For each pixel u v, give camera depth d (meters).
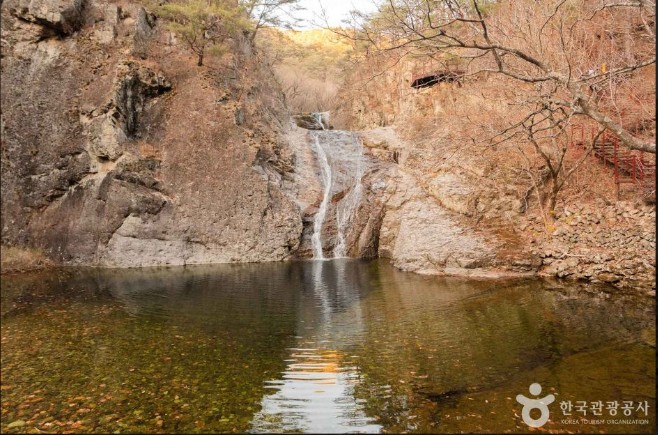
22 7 17.50
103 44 18.48
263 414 5.43
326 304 10.75
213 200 17.22
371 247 18.28
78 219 15.95
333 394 5.96
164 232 16.42
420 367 6.81
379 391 6.03
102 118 16.48
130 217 16.06
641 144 6.07
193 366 6.96
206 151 17.86
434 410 5.49
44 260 15.43
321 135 24.20
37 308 10.34
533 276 13.05
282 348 7.75
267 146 20.23
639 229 12.92
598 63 13.60
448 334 8.34
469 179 17.94
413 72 24.81
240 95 21.09
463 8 7.14
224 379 6.46
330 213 19.61
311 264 16.66
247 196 17.55
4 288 12.29
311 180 21.14
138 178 16.52
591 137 16.27
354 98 32.19
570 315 9.30
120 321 9.34
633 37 14.87
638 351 7.16
